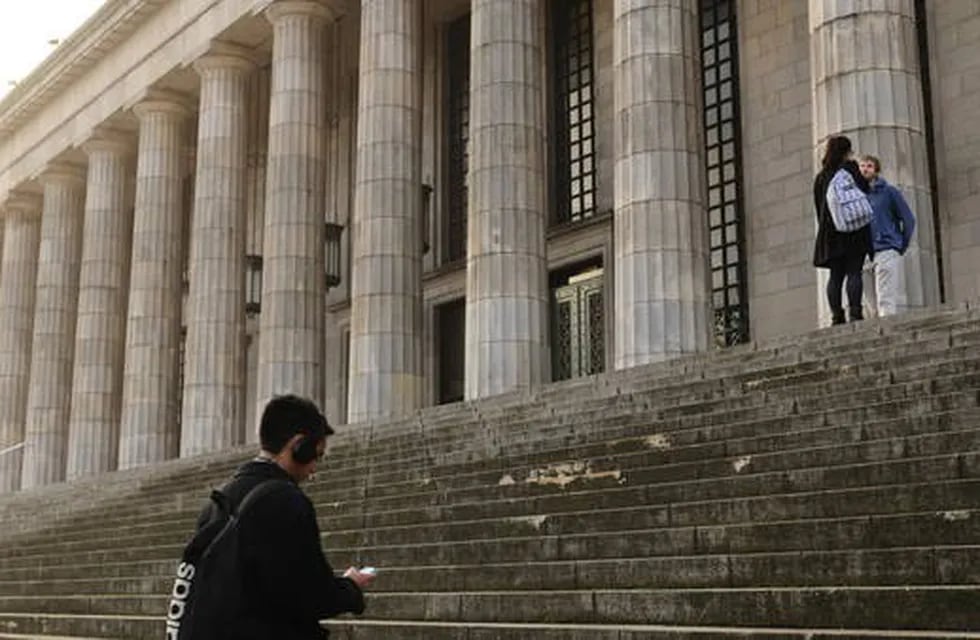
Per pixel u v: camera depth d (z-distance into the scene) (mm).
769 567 7957
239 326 28203
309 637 4109
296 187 25922
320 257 26109
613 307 25672
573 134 27797
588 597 8508
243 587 4012
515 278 20312
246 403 35656
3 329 38469
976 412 8758
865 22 15188
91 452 32281
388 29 24094
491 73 21141
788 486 9102
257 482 4219
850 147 13453
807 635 6613
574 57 28094
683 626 7781
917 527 7504
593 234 26312
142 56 31844
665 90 18328
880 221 13039
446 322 30672
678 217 17891
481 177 20859
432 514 12117
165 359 30500
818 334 12711
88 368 32875
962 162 20328
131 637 12391
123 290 34219
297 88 26250
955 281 20188
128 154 34844
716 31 25125
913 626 6680
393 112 23766
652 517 9633
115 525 18688
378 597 10219
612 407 13609
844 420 9969
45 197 37031
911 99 15070
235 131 28922
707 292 17938
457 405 17016
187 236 38938
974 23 20453
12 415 37844
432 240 30516
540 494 11703
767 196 23328
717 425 11031
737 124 24375
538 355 20203
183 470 21000
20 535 20875
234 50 29094
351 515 13141
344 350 32594
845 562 7516
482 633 8477
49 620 13938
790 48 23328
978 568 6820
